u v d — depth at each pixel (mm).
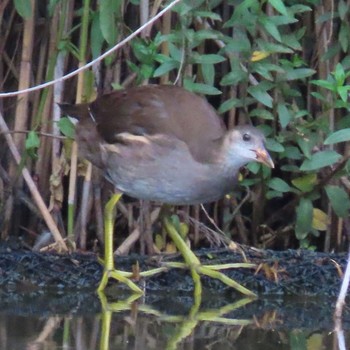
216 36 10367
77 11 10930
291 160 11336
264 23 10234
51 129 11164
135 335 8930
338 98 10852
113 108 10289
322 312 10055
